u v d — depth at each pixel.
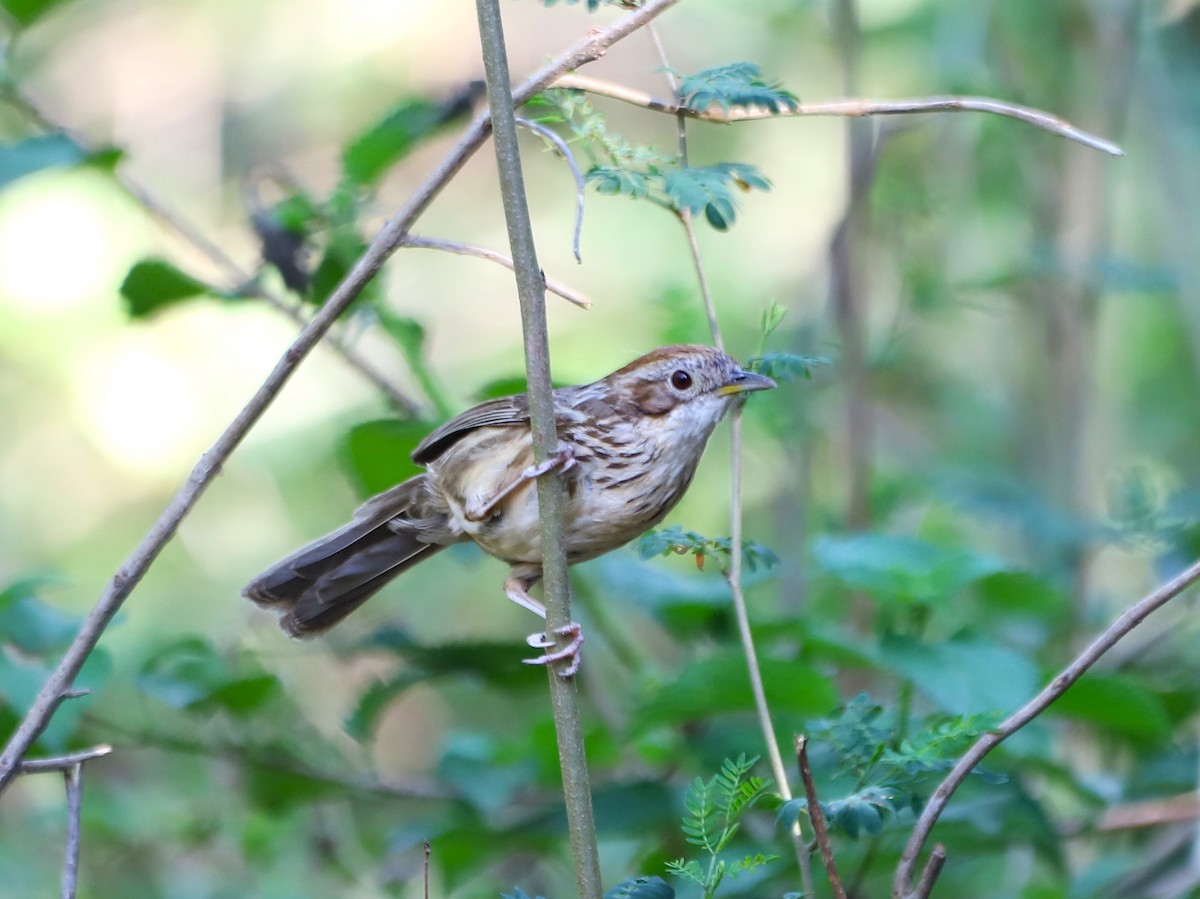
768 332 7.07
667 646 12.64
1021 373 14.55
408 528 8.83
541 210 16.77
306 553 8.81
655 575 9.34
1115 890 9.24
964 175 13.75
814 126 16.25
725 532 13.44
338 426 13.41
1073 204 13.16
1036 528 10.97
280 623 8.90
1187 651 10.84
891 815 6.81
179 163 16.94
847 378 11.40
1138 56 13.55
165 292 9.45
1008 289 13.45
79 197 15.85
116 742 10.32
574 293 5.82
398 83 17.11
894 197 12.59
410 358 9.77
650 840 9.49
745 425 11.79
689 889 8.06
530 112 7.59
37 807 12.01
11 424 15.98
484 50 5.71
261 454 15.77
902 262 12.62
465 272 16.94
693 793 5.81
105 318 16.05
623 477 8.12
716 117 6.67
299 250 9.42
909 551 8.20
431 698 15.24
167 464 15.91
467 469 8.11
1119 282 11.96
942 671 7.51
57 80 17.06
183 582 15.34
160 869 11.66
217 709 9.42
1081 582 11.09
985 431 14.50
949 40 13.43
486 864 9.38
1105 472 13.98
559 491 5.75
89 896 11.13
